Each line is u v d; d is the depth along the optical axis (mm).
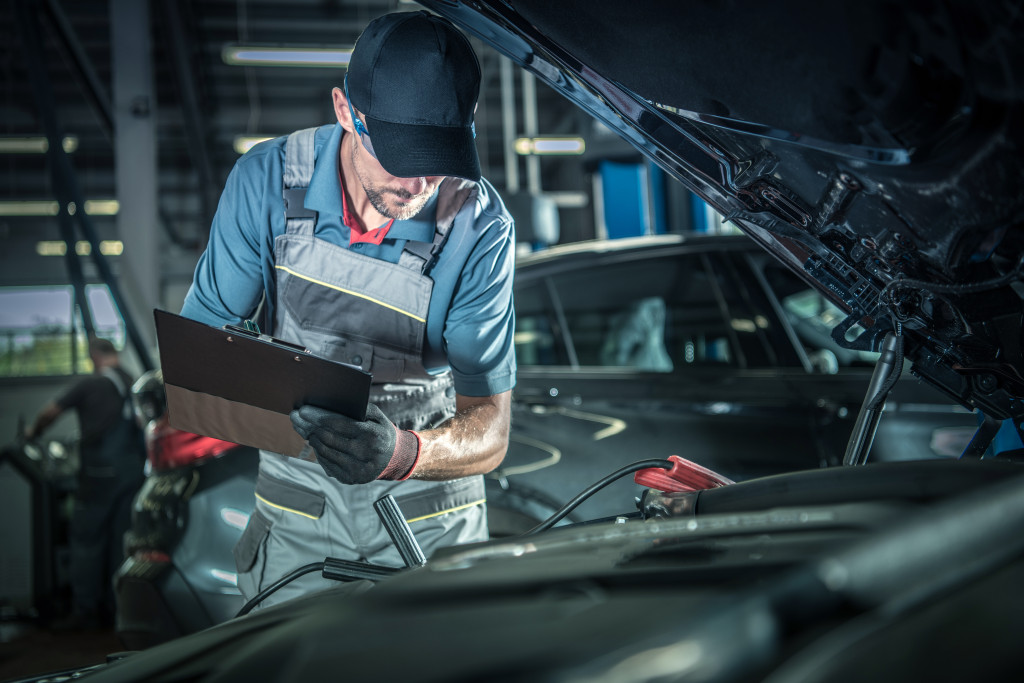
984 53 809
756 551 610
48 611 3979
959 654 477
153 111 8695
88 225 7148
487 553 697
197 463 2305
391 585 610
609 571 571
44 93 7062
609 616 452
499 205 1348
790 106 936
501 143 14344
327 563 985
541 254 2686
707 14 894
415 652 439
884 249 1039
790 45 881
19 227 12859
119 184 8586
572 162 13555
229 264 1317
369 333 1301
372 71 1112
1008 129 854
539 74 1107
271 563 1363
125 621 2307
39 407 8805
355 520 1332
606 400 2449
